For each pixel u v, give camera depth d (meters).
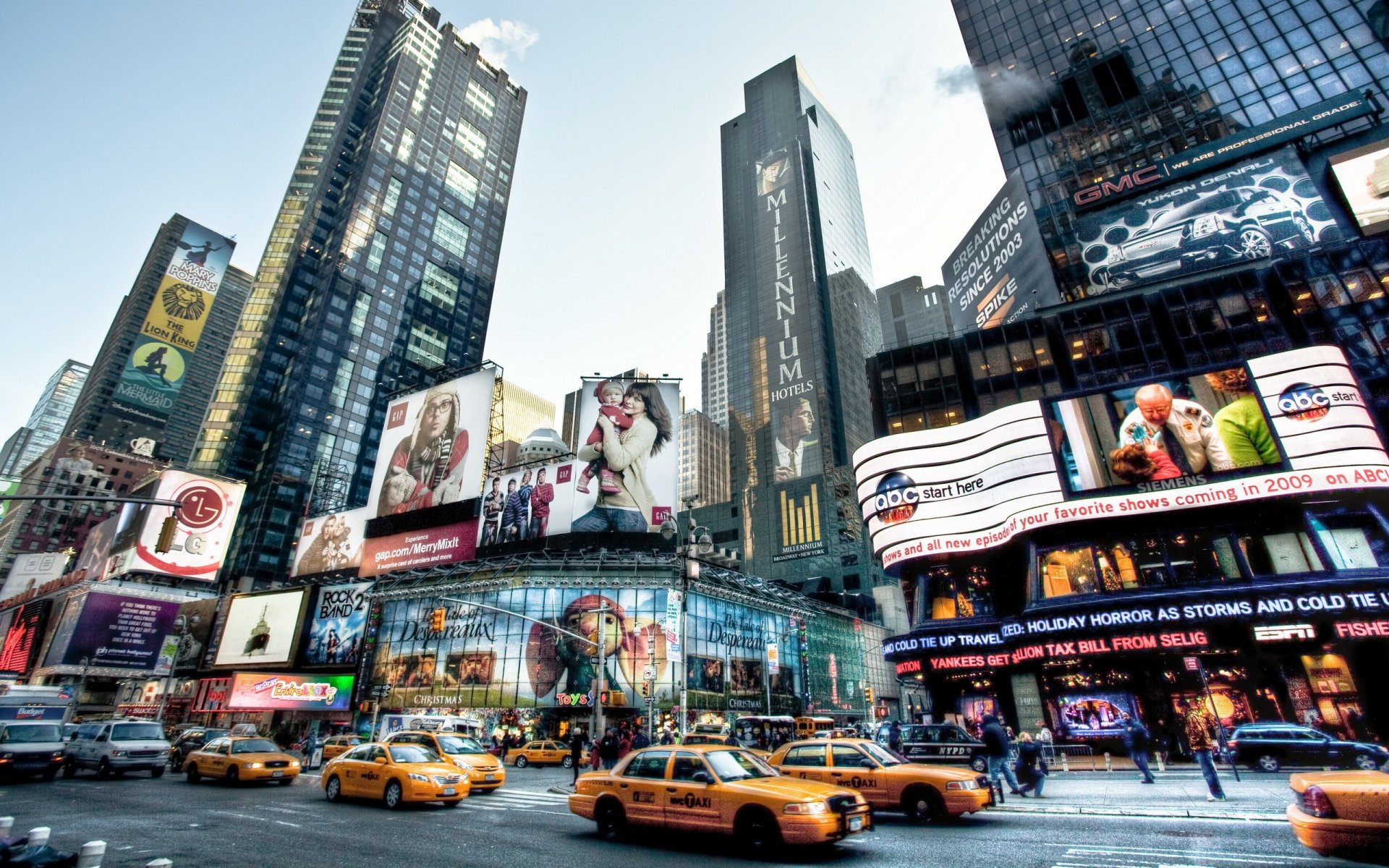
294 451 114.81
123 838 12.25
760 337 158.75
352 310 131.75
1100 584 36.44
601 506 56.50
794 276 160.38
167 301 159.12
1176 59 71.50
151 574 69.12
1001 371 52.59
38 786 21.50
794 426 140.75
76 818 14.60
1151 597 33.78
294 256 137.00
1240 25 69.81
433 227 154.38
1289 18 67.62
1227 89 67.00
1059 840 11.79
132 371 154.00
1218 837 11.70
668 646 48.66
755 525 120.88
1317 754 22.67
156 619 66.06
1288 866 9.27
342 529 68.19
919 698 84.56
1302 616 30.81
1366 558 32.28
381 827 13.53
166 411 157.50
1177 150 65.94
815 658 68.19
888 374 56.59
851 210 193.75
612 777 12.67
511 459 109.62
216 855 10.66
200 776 23.48
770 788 10.78
